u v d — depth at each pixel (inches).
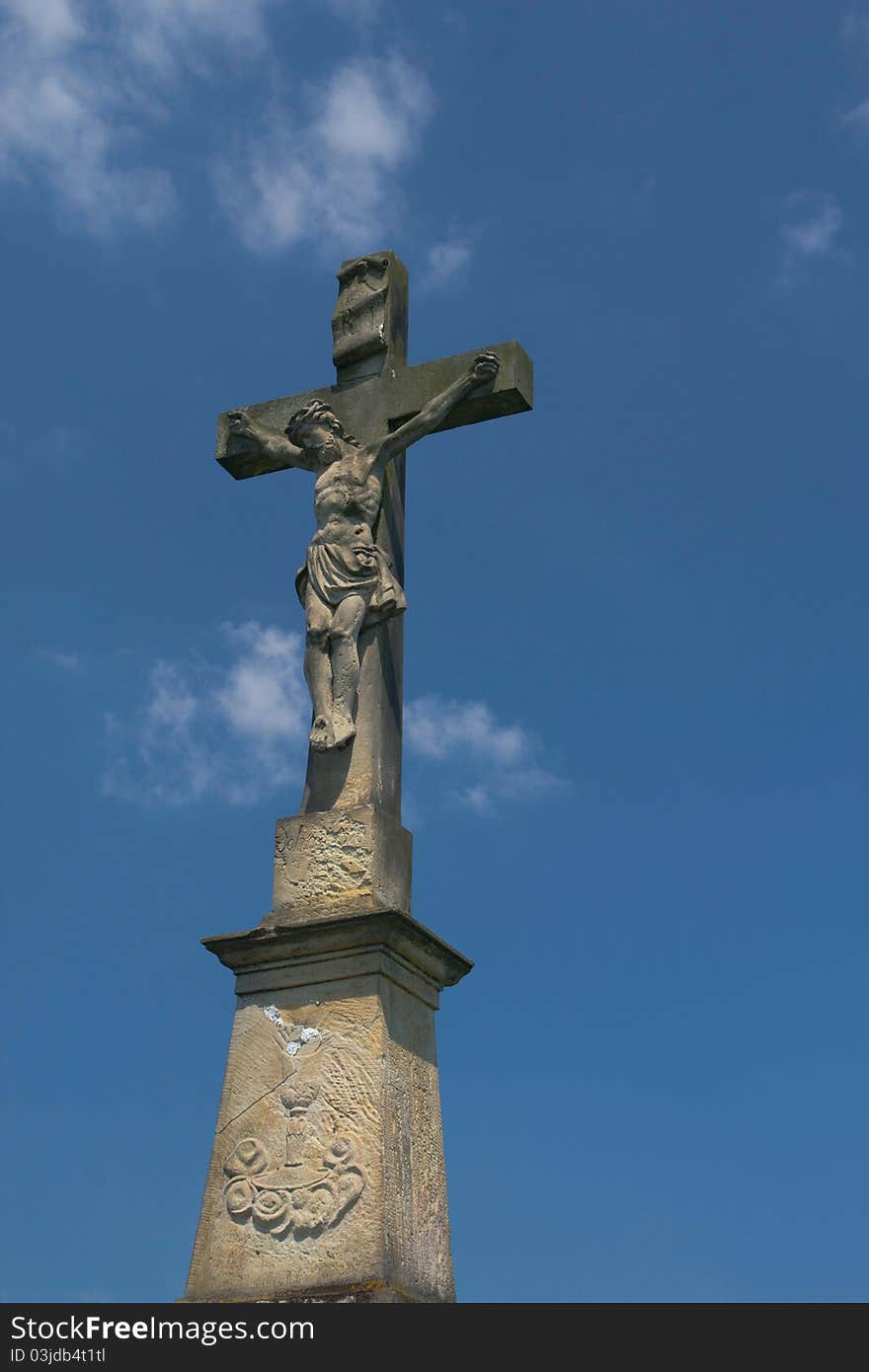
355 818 393.7
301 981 378.9
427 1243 364.8
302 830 396.2
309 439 432.8
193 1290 358.3
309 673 411.5
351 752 404.2
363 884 387.5
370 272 454.0
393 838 399.2
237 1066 375.9
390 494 435.2
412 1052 380.2
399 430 427.2
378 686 410.0
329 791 401.7
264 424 449.7
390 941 375.6
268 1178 362.6
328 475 426.9
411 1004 384.2
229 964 386.6
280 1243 356.5
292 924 378.9
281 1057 372.8
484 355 429.1
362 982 374.0
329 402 444.1
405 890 400.5
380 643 414.9
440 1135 382.0
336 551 417.4
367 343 444.5
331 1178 357.7
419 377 436.5
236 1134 369.1
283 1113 367.6
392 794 406.6
